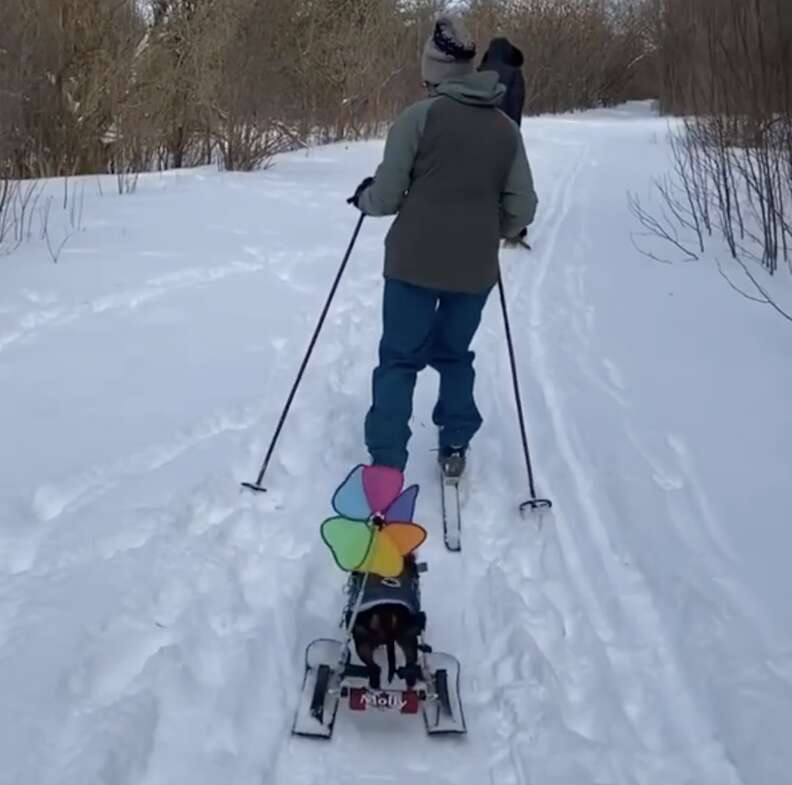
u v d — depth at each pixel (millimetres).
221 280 7539
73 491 4113
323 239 9203
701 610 3564
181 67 14047
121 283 7043
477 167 4254
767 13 9016
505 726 3117
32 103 12344
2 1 11250
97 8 12953
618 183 13820
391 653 3135
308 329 6648
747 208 10352
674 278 8312
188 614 3420
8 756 2613
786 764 2814
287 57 16344
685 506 4359
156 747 2840
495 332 7004
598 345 6652
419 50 21266
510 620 3625
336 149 17344
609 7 37219
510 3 33625
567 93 34781
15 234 8352
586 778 2859
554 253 9508
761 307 7332
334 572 3889
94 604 3340
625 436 5125
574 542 4211
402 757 2979
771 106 8930
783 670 3215
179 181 12211
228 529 4055
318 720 3014
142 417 4895
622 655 3459
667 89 25109
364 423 4918
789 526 4090
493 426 5379
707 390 5629
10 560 3590
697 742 3021
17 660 2988
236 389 5418
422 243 4250
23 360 5527
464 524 4375
